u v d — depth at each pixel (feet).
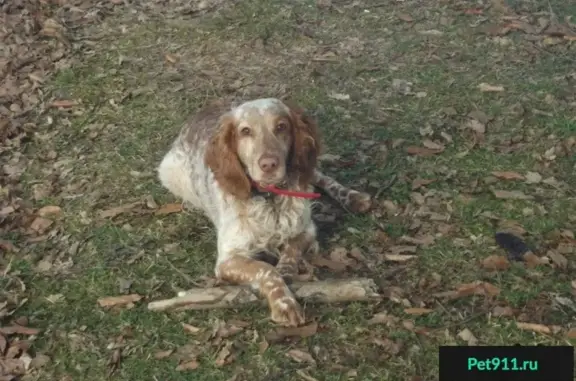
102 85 11.23
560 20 11.84
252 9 12.41
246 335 8.05
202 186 9.02
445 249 8.71
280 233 8.54
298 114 8.47
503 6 12.10
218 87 11.07
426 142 9.92
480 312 8.11
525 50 11.30
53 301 8.48
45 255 8.94
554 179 9.37
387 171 9.63
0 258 8.89
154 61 11.61
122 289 8.53
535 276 8.39
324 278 8.50
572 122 10.06
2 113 10.76
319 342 7.95
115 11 12.66
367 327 8.04
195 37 12.00
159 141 10.30
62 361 7.98
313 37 11.82
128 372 7.87
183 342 8.05
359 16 12.17
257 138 8.22
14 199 9.53
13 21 12.30
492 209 9.10
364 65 11.23
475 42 11.50
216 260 8.75
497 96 10.56
